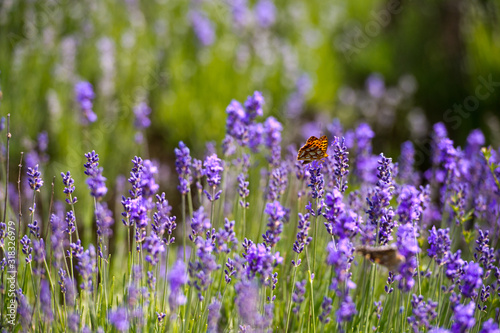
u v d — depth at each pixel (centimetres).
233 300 313
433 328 243
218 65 680
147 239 242
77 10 660
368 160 426
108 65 570
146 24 747
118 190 452
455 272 245
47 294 245
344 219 234
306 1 1005
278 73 761
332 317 300
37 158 452
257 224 398
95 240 433
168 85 641
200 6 779
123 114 573
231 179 430
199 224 238
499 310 265
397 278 240
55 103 516
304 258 333
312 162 277
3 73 533
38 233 264
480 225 389
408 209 253
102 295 268
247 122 341
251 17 791
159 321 253
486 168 404
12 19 597
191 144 590
